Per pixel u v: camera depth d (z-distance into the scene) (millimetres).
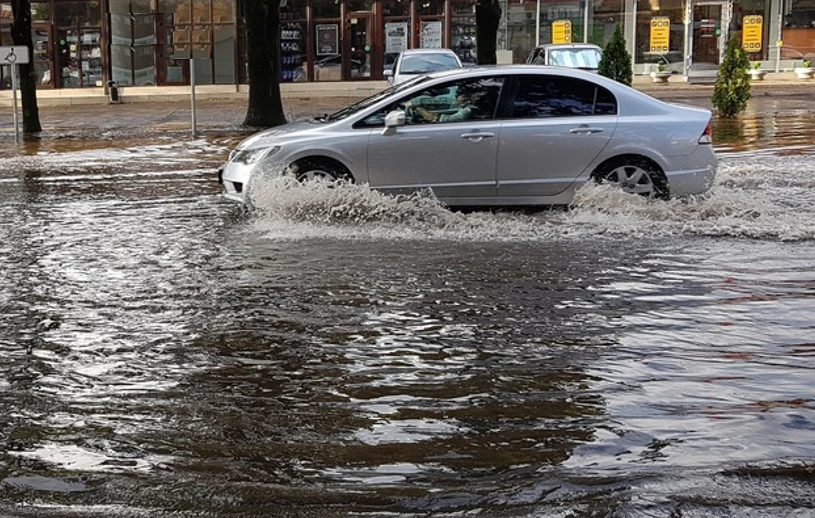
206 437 4770
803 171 13391
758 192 11523
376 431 4809
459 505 4016
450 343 6145
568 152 10227
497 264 8203
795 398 5137
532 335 6281
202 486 4234
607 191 10188
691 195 10422
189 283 7703
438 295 7262
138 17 35969
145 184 13578
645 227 9562
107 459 4535
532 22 37281
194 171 15094
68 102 35344
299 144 10258
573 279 7680
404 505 4027
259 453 4578
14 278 7949
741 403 5074
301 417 5000
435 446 4621
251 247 9000
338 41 36500
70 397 5320
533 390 5320
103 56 35969
